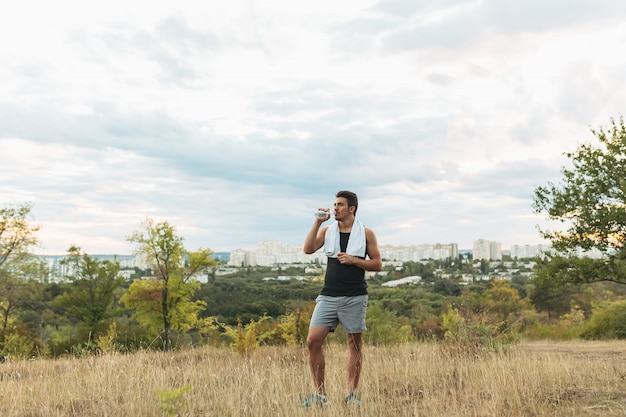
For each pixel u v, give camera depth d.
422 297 100.81
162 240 33.97
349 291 4.56
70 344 21.55
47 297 56.44
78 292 40.00
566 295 64.81
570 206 20.38
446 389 5.00
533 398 4.23
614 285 58.91
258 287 116.12
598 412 3.91
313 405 4.16
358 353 4.70
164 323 33.97
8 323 38.00
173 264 34.69
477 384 5.02
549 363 6.05
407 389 5.07
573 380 5.19
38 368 8.30
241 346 9.98
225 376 6.02
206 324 35.00
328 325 4.61
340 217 4.62
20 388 5.22
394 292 110.62
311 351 4.60
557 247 21.03
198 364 7.88
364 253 4.59
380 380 5.63
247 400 4.62
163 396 3.95
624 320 29.20
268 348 11.29
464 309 10.38
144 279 34.88
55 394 5.07
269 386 4.95
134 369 6.48
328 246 4.62
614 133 20.58
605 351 11.48
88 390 5.25
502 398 4.25
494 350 7.69
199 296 80.62
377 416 4.05
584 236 20.47
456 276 188.00
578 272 20.31
